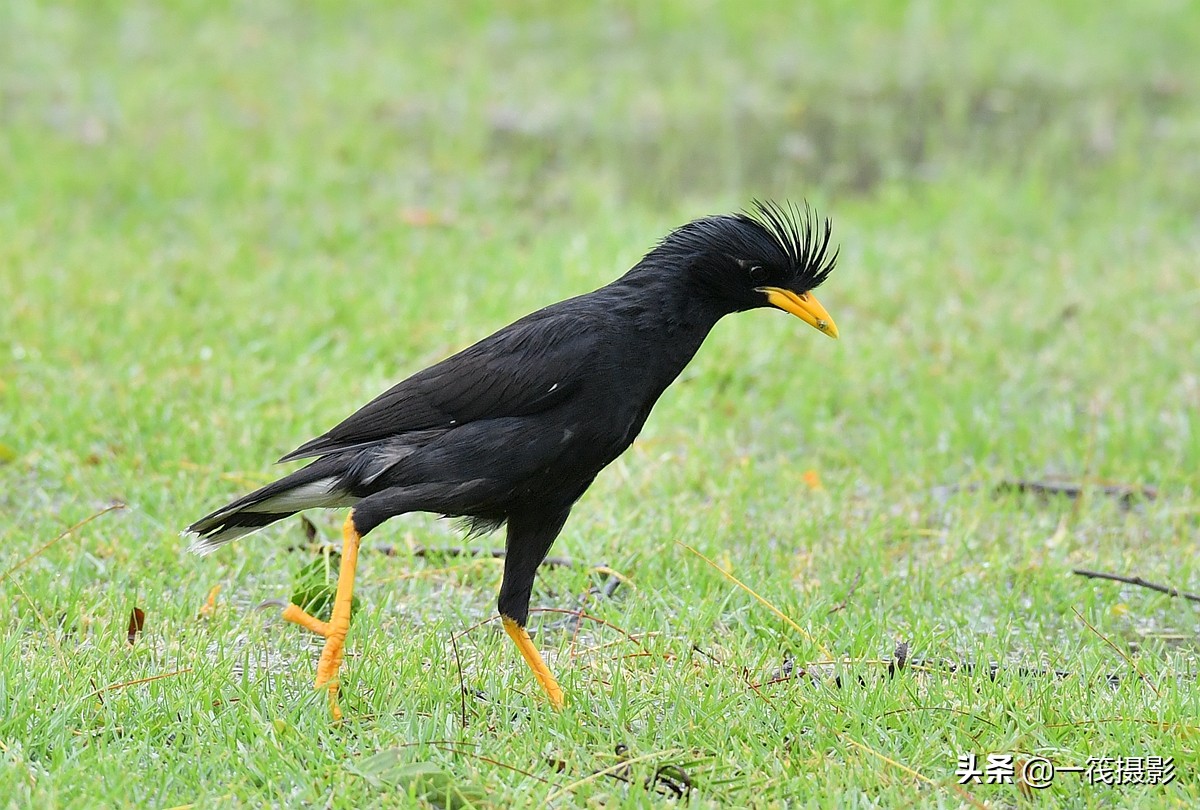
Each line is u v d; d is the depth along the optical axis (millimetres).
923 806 7254
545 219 18281
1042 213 18312
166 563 10258
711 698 8258
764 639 9367
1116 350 14586
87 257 15617
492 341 8344
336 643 8148
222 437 12000
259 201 17953
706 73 24500
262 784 7418
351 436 8453
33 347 13383
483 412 8188
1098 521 11539
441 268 15820
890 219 18250
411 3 26312
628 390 8273
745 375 14023
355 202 18109
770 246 8633
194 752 7605
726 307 8695
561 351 8125
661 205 18844
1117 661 9289
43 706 7930
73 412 12141
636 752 7711
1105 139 21828
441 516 8766
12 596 9477
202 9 25438
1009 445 12734
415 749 7469
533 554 8469
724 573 9688
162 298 14617
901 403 13484
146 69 22359
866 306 15656
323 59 23500
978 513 11492
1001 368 14344
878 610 9844
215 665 8578
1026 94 24000
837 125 22531
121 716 7969
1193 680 8859
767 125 22422
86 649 8773
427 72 23328
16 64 22328
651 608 9781
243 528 8648
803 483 11977
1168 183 20062
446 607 9812
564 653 9133
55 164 18281
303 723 7910
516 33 25781
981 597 10258
